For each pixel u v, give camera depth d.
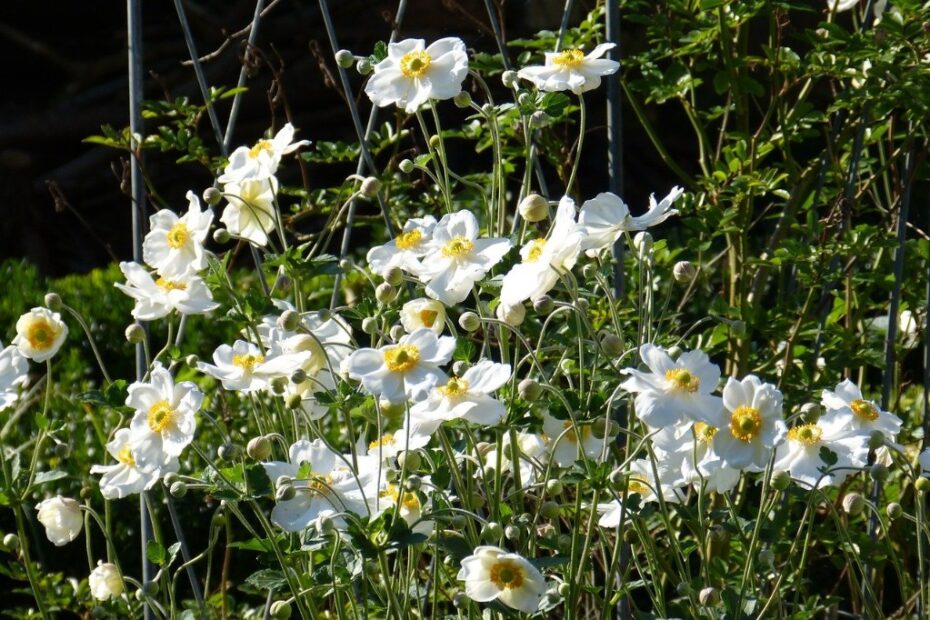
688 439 2.61
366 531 2.53
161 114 3.05
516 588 2.54
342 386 2.58
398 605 2.62
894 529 3.02
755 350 3.19
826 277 2.96
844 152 3.18
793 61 3.01
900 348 3.10
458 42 2.77
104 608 2.71
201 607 2.78
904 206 2.98
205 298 2.70
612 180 2.91
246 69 3.00
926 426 2.97
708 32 3.03
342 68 2.91
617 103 2.90
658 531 2.96
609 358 2.62
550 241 2.60
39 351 2.71
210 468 2.61
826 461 2.60
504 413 2.57
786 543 2.79
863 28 3.03
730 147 3.08
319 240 2.76
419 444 2.59
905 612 2.77
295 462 2.63
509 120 2.97
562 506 2.71
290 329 2.59
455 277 2.63
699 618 2.63
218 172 3.08
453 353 2.59
